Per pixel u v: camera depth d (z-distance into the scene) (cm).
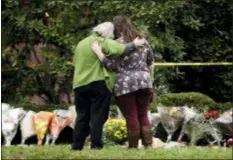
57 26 1861
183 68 2148
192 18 1984
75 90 1247
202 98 1648
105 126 1584
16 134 1669
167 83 1977
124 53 1233
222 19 2127
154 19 1836
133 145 1266
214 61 2127
